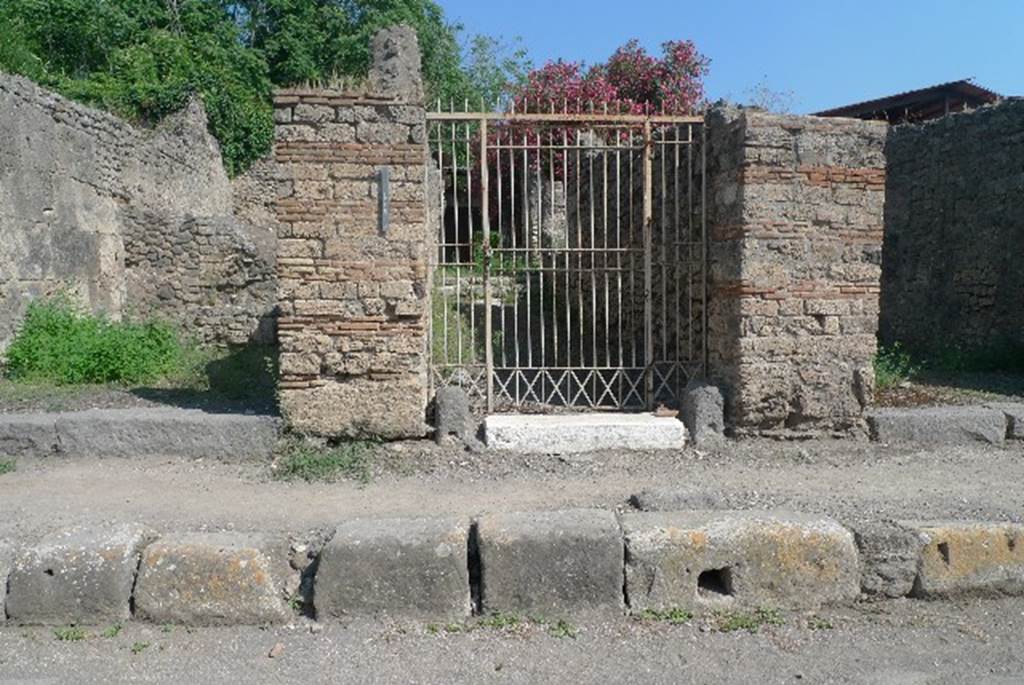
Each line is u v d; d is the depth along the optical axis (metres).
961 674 3.72
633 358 7.50
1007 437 6.96
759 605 4.35
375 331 6.42
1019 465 6.37
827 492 5.61
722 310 6.95
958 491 5.64
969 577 4.46
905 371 9.88
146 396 8.11
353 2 27.58
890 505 5.27
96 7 22.22
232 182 21.47
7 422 6.49
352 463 6.21
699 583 4.44
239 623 4.22
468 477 6.09
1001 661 3.84
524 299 11.51
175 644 4.05
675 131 7.32
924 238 12.02
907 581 4.46
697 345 7.60
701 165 7.37
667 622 4.23
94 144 11.77
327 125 6.29
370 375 6.46
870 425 6.89
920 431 6.86
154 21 24.09
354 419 6.45
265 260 12.56
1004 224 10.52
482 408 7.48
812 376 6.72
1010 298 10.42
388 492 5.73
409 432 6.49
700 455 6.52
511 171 7.34
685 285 7.86
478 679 3.70
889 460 6.47
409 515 5.18
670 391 7.45
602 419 6.87
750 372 6.65
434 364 7.25
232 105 21.11
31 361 9.23
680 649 3.97
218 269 12.59
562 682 3.67
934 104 17.69
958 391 8.49
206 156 17.33
